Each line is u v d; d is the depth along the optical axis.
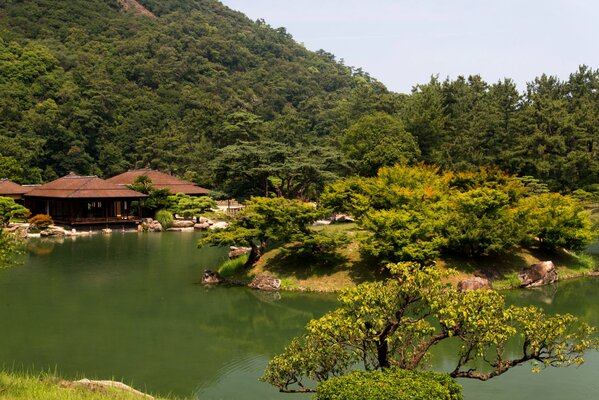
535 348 11.98
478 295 12.48
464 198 34.09
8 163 78.00
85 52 139.75
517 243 36.50
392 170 39.25
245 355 20.92
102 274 36.34
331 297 29.84
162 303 28.78
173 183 75.38
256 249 34.78
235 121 89.44
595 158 56.75
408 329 13.03
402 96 102.75
